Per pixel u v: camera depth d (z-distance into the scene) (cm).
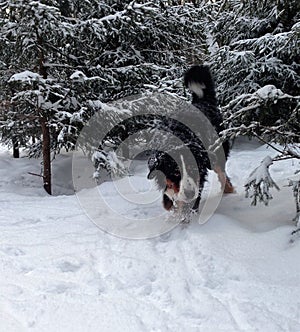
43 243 303
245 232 301
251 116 327
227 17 749
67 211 392
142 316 201
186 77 432
